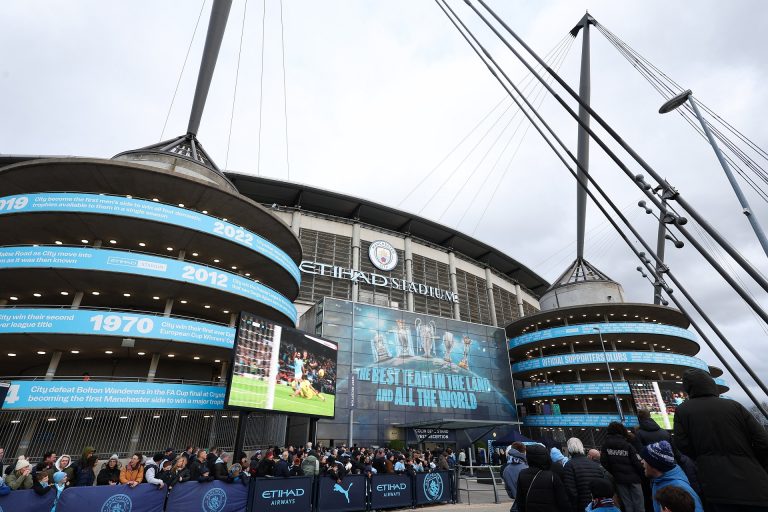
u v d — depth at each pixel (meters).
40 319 18.69
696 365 41.19
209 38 33.56
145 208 21.86
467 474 25.88
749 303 4.25
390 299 44.59
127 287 22.52
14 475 8.36
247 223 27.92
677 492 2.96
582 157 53.03
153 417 21.48
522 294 62.78
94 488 8.84
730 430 3.23
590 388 40.03
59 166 21.97
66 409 18.36
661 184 5.00
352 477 12.60
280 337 20.30
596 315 45.16
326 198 45.88
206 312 27.16
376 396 33.03
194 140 33.56
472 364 40.06
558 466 5.57
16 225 22.06
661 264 6.05
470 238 54.53
